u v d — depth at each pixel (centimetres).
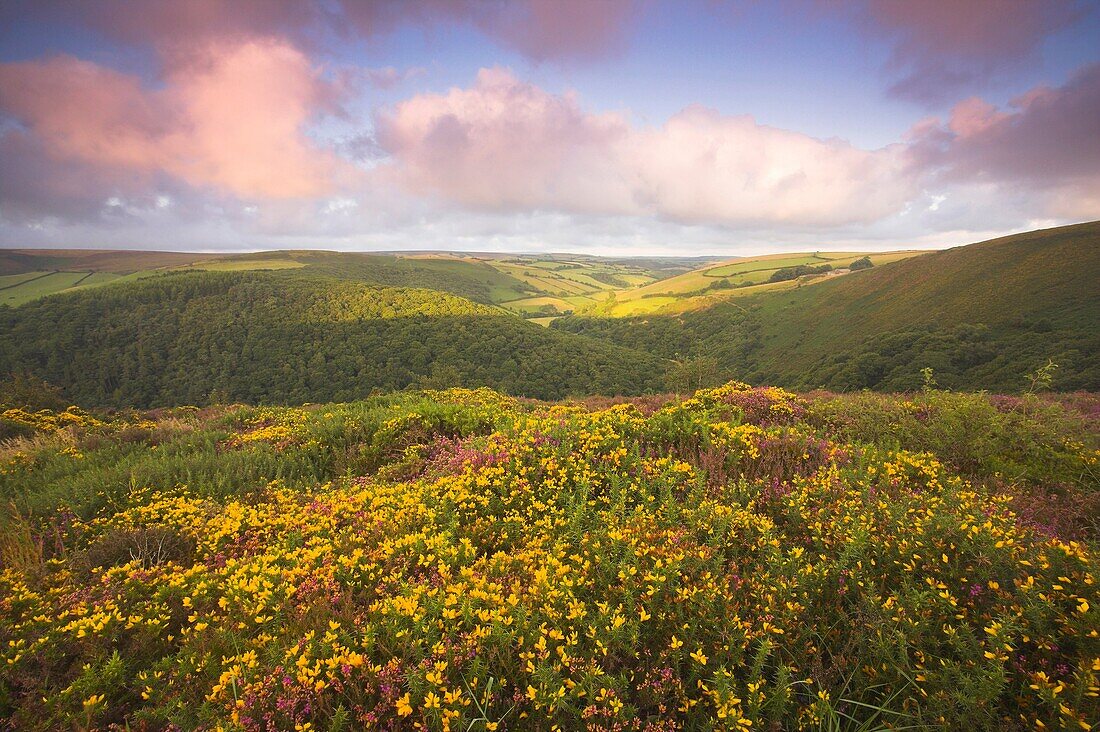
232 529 576
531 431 760
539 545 455
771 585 356
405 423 1048
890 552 384
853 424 847
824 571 359
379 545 480
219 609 431
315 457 988
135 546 571
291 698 299
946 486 555
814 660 305
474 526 521
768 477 580
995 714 261
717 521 443
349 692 310
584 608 339
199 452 1052
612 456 640
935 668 294
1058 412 798
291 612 396
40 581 500
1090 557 337
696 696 300
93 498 750
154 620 399
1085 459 640
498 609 337
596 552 426
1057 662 284
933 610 327
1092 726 243
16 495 804
